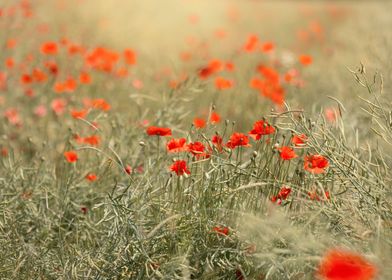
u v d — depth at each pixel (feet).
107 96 31.01
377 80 25.48
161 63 40.06
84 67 32.91
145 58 41.16
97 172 21.42
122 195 17.08
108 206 17.85
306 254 14.20
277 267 14.40
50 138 26.63
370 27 46.50
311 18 66.85
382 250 13.98
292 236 14.48
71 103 29.73
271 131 17.16
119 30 45.21
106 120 24.71
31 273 16.87
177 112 23.63
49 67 29.58
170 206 17.04
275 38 54.54
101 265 16.48
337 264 12.35
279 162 17.28
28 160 24.67
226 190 16.89
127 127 23.26
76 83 31.71
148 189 17.31
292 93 29.32
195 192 17.24
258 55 39.29
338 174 16.84
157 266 15.65
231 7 63.16
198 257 15.92
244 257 15.29
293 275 14.87
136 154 21.79
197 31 51.57
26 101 30.73
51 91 31.14
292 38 55.16
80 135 24.17
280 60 38.22
